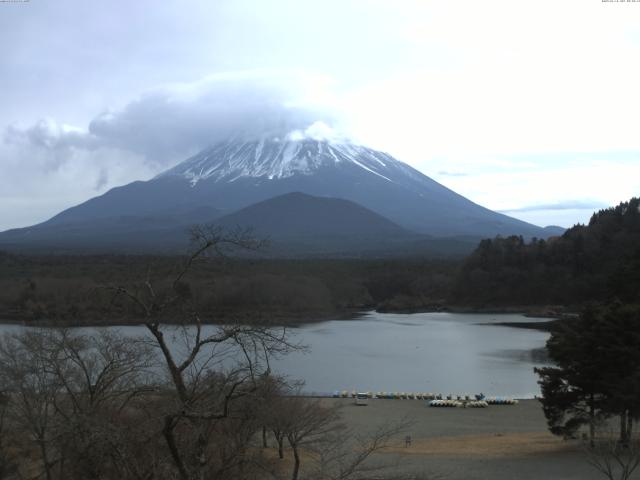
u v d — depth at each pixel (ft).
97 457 43.70
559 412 114.11
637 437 114.21
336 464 69.36
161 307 39.60
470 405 179.22
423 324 424.87
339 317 469.16
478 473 92.48
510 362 265.54
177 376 38.65
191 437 42.01
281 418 66.69
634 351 103.50
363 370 242.78
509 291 546.67
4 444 83.05
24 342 86.58
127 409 54.85
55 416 61.98
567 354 111.86
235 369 47.70
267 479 62.49
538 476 90.22
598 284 501.97
